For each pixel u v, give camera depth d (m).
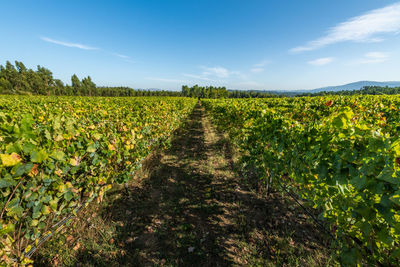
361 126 1.69
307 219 3.11
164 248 2.70
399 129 2.75
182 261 2.49
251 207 3.56
